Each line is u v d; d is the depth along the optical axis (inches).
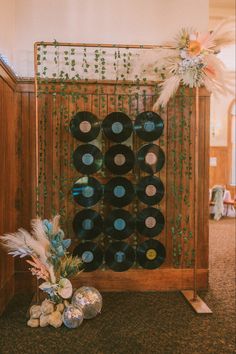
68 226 126.3
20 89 124.0
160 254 127.3
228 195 319.9
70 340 91.3
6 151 113.3
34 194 125.9
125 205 124.6
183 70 111.5
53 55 127.0
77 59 127.7
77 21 128.2
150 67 129.2
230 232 242.1
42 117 124.6
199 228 130.6
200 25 131.2
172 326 99.4
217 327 99.0
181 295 124.4
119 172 124.2
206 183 130.3
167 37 130.6
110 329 97.4
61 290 98.5
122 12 129.8
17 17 126.1
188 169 129.4
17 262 124.6
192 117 128.7
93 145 123.3
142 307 113.0
